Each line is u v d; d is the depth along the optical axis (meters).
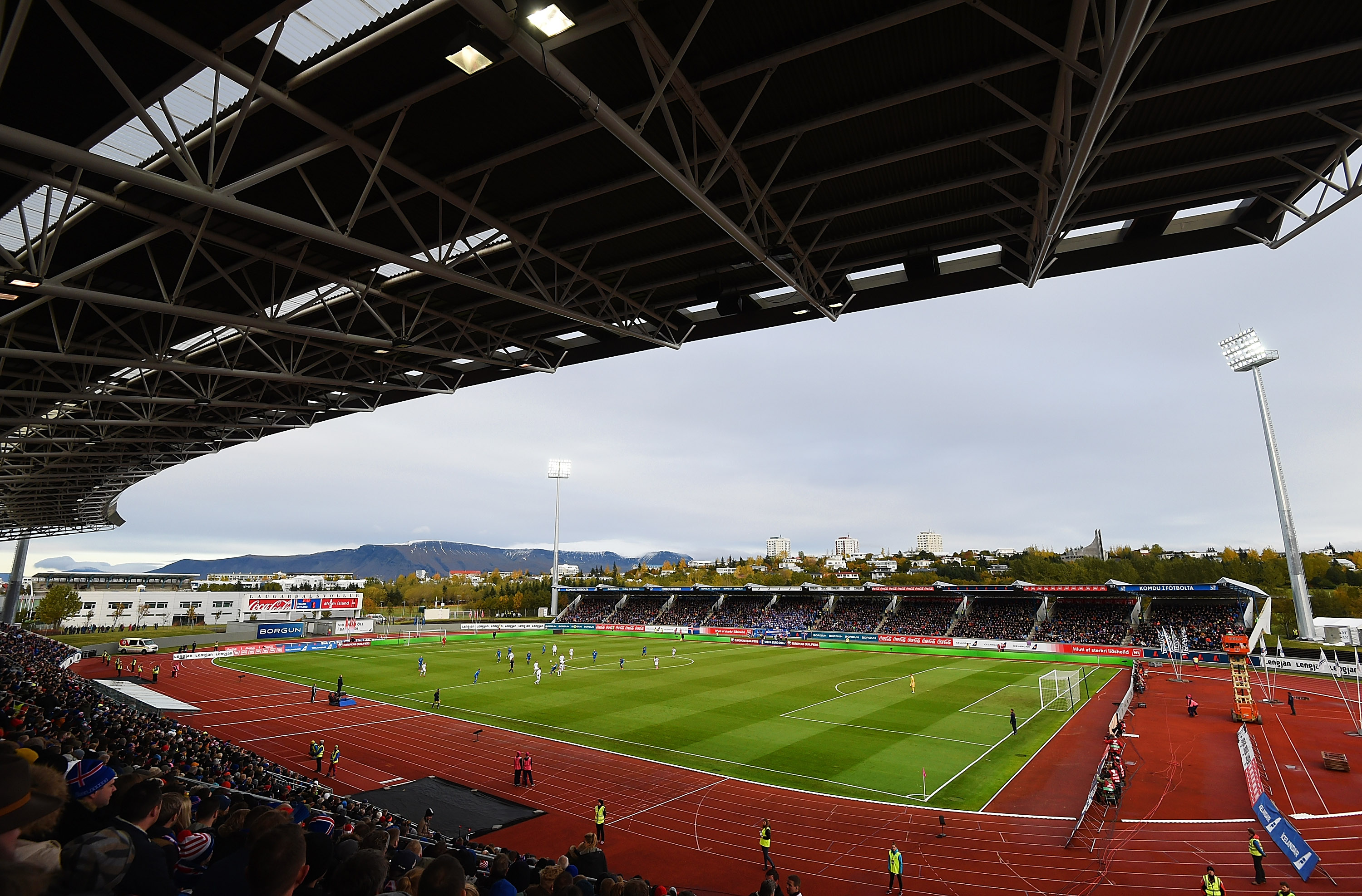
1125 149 15.01
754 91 13.84
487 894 8.12
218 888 3.16
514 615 122.00
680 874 16.92
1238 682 32.84
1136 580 100.88
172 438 42.66
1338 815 19.88
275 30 11.10
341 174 16.25
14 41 9.62
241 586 138.50
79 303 21.48
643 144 11.75
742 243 15.80
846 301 23.23
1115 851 17.75
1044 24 12.10
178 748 19.30
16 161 14.02
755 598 91.50
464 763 26.42
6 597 101.06
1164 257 20.02
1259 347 57.28
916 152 15.72
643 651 65.44
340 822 13.17
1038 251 18.41
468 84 13.33
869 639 70.00
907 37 12.55
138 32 11.19
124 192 16.17
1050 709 36.16
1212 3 11.33
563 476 99.25
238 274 21.70
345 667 54.44
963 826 19.70
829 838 19.02
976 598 75.38
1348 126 14.79
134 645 64.50
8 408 32.84
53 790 2.45
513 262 21.28
